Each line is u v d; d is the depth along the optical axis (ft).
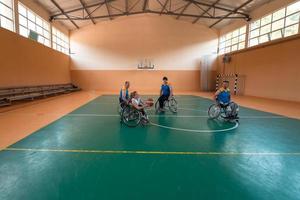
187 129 16.58
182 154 11.27
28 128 16.26
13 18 31.37
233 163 10.18
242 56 47.39
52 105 29.30
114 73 59.72
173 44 59.36
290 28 33.99
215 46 59.72
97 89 59.98
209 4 43.34
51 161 10.12
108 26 58.23
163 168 9.54
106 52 59.00
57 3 39.11
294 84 33.30
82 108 26.76
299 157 11.02
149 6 50.67
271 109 26.53
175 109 25.76
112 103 31.91
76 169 9.30
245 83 46.37
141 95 46.52
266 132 15.81
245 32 46.52
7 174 8.79
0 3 28.63
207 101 35.68
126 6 47.70
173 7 48.83
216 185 8.14
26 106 28.04
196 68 60.49
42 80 40.81
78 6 42.22
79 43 58.44
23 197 7.20
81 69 59.11
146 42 59.16
